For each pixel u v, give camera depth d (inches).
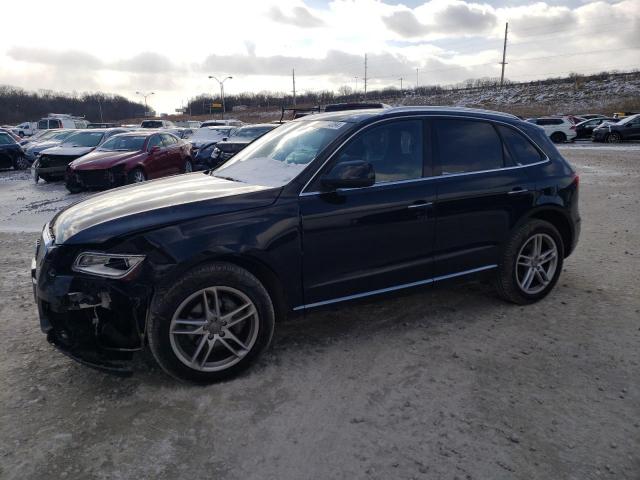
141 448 106.5
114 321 122.3
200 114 4574.3
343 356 144.6
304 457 103.7
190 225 124.4
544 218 185.9
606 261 230.8
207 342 128.1
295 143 159.2
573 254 243.8
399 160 152.8
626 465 100.7
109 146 528.4
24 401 123.0
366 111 162.2
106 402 122.6
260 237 129.9
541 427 112.2
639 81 2608.3
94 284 119.3
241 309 131.2
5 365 140.6
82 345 123.6
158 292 121.3
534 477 97.6
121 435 110.5
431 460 102.4
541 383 129.4
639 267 221.1
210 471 100.0
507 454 103.8
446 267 161.2
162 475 98.9
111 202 141.3
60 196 480.4
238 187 143.5
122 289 118.8
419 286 157.5
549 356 143.2
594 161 727.7
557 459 102.4
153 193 145.6
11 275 220.1
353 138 147.0
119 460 102.9
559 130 1183.6
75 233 124.0
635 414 116.6
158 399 123.8
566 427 112.1
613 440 107.9
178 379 127.8
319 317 171.9
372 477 98.0
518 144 175.9
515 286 175.0
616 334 155.9
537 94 2839.6
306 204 136.6
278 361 141.9
